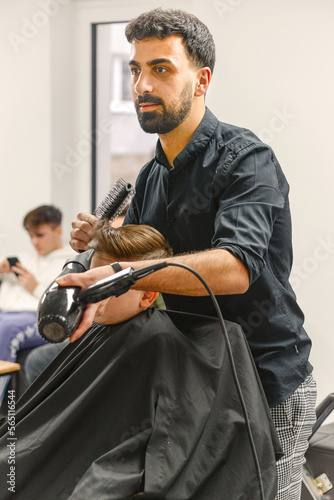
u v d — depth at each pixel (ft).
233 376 5.06
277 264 6.38
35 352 11.75
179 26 5.80
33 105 16.34
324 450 8.59
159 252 5.84
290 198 12.36
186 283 5.14
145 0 15.25
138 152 20.31
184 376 5.52
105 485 5.02
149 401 5.48
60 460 5.57
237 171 5.99
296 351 6.40
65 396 5.75
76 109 16.78
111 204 6.33
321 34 11.76
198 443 5.30
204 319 5.84
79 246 6.40
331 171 11.96
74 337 4.82
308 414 6.41
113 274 4.82
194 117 6.27
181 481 5.12
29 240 16.84
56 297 4.70
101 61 16.76
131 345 5.65
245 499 5.18
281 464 6.27
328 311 12.21
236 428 5.29
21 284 15.31
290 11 11.92
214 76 12.67
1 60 16.47
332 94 11.81
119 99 17.65
